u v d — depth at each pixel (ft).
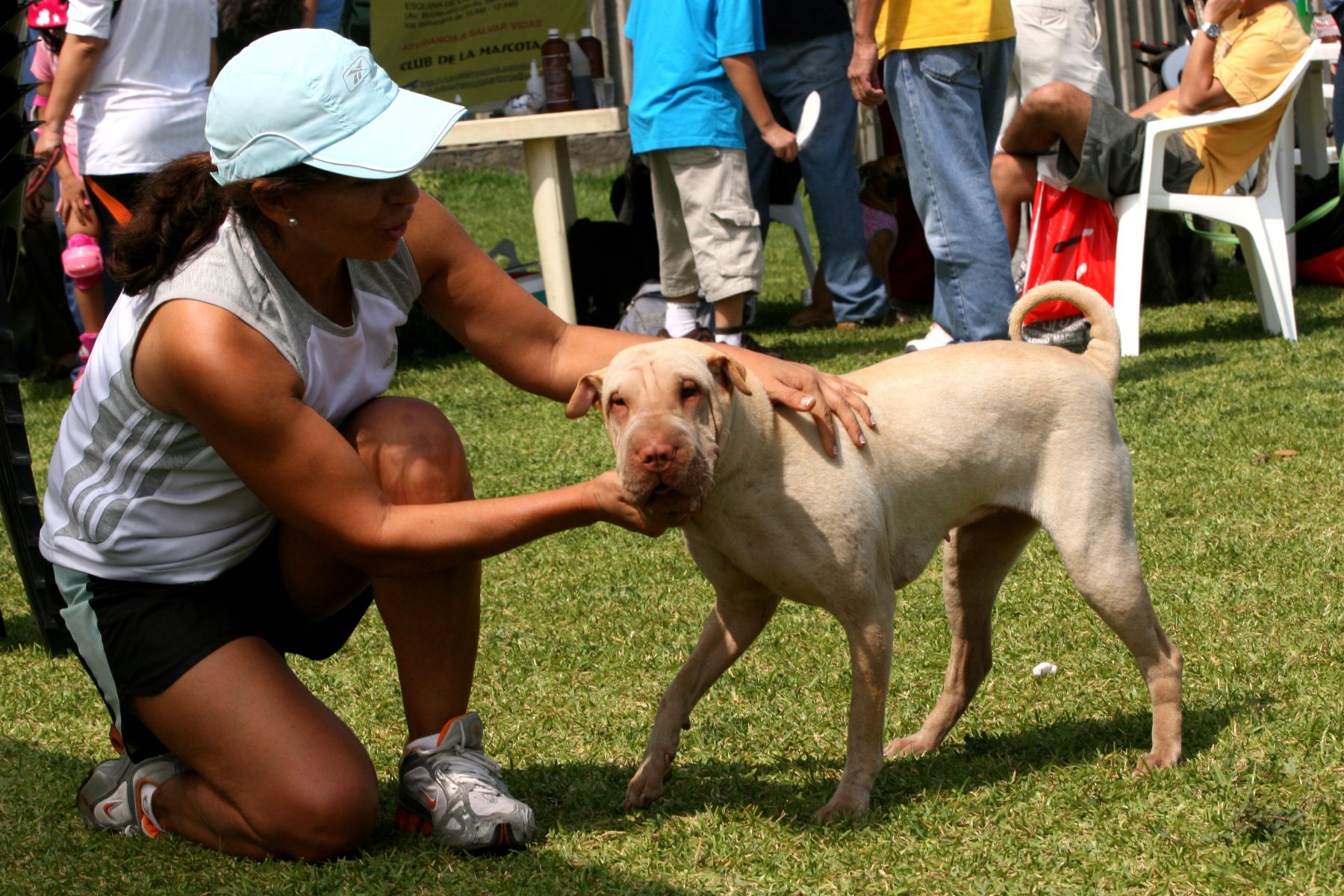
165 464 7.80
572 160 49.26
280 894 7.41
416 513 7.59
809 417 8.43
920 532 8.88
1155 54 29.58
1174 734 8.66
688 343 8.17
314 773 7.63
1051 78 24.75
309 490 7.48
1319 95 26.27
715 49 20.45
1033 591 12.23
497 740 9.90
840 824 7.94
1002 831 7.77
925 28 18.10
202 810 7.97
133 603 7.92
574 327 9.21
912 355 9.34
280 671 7.93
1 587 14.78
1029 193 21.76
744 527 8.19
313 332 7.69
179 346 7.33
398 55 28.63
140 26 19.93
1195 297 25.79
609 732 9.90
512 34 28.14
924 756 9.30
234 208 7.41
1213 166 21.25
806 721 9.91
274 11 21.22
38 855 8.19
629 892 7.23
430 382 23.34
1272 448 15.67
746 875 7.45
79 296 21.94
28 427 21.59
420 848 7.95
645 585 13.29
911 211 27.12
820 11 23.94
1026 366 8.98
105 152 20.24
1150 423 17.20
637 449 7.33
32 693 11.34
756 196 25.21
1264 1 20.85
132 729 8.14
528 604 13.03
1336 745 8.43
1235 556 12.57
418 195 7.47
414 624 8.09
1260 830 7.42
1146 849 7.36
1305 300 24.52
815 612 12.25
